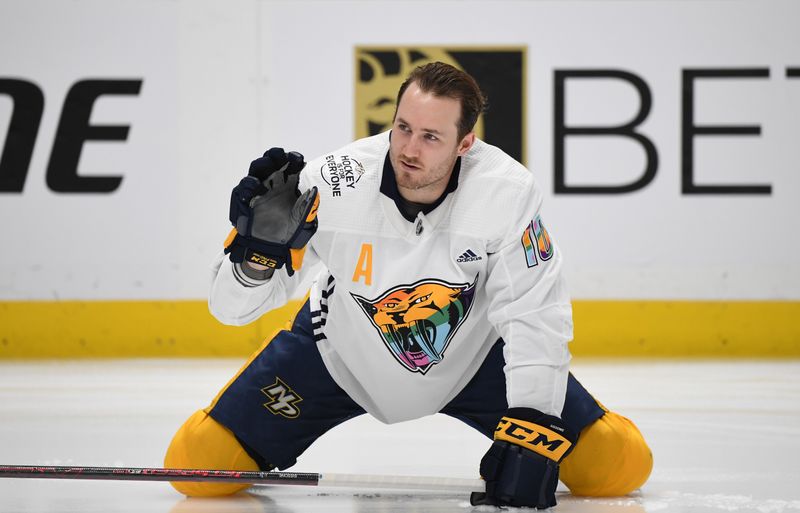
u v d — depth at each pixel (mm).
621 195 25047
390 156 8469
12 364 22797
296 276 8891
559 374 8680
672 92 25016
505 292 8617
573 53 25031
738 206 25016
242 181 7695
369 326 8922
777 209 25016
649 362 23328
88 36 24750
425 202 8477
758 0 24922
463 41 25031
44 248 24703
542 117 25078
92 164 24766
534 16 25000
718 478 10531
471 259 8555
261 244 7902
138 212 24844
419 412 9742
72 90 24766
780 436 13477
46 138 24688
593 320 24938
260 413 9430
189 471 8578
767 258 25000
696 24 24969
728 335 24938
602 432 9352
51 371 21391
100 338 24719
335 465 11430
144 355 24750
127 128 24844
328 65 25062
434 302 8734
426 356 9070
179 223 24906
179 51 24906
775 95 25000
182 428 9531
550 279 8695
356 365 9320
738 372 21266
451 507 8961
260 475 8531
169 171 24922
